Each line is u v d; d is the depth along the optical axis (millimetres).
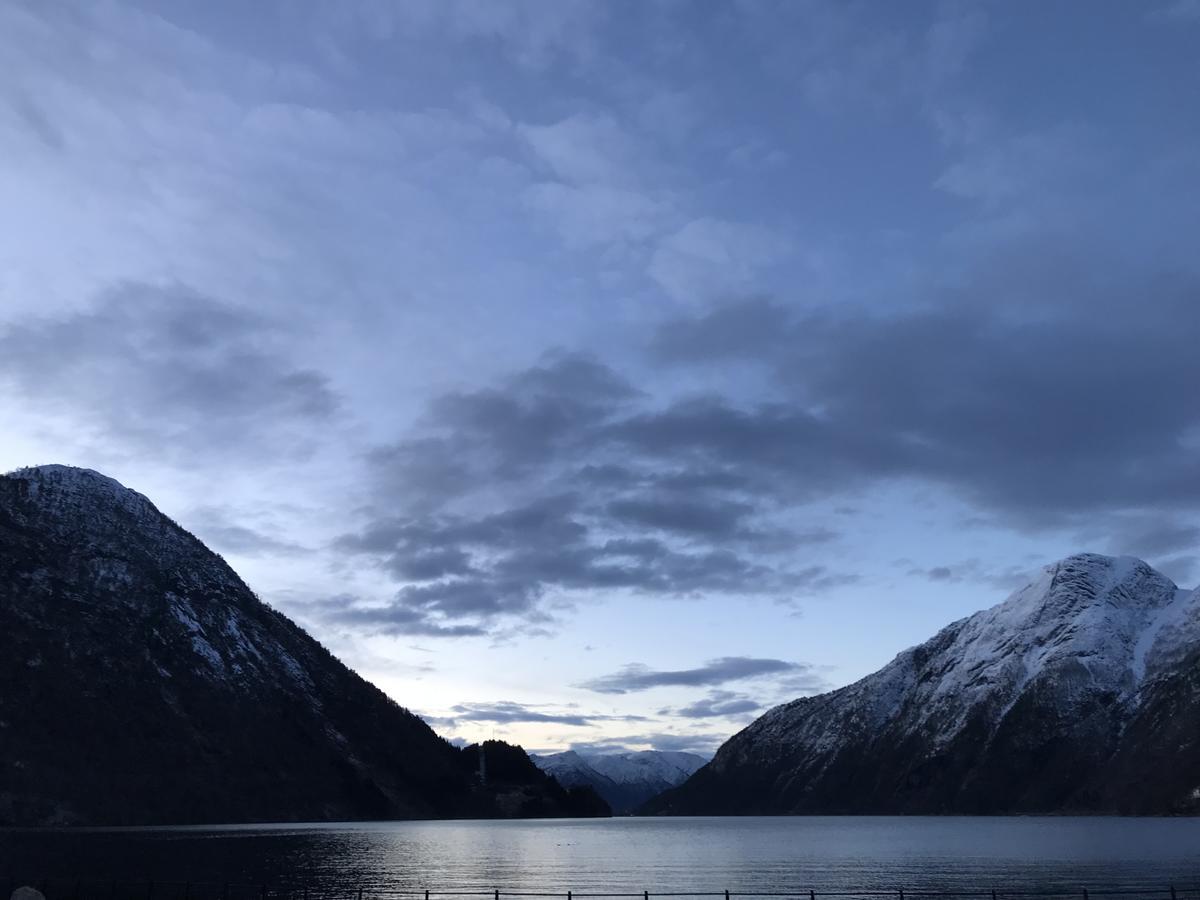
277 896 82812
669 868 129875
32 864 113188
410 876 110438
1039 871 113250
